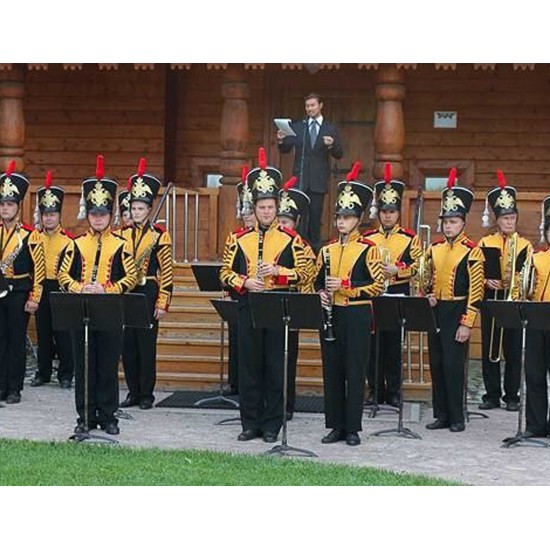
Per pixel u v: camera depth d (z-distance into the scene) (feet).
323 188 74.02
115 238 55.11
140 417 59.93
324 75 89.92
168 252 62.59
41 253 64.03
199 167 92.53
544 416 55.72
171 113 91.91
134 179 62.90
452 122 89.51
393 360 63.72
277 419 54.60
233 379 65.46
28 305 63.57
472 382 71.97
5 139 81.10
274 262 54.34
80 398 54.19
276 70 90.27
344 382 54.34
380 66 78.13
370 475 46.32
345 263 53.78
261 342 54.54
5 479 44.42
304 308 50.39
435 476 47.60
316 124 74.33
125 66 91.25
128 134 91.56
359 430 54.03
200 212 81.46
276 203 54.80
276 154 90.74
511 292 56.70
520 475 48.16
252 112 90.99
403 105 89.76
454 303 58.23
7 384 63.72
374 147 84.58
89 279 54.44
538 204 77.51
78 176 92.12
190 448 52.06
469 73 89.25
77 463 47.42
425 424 59.41
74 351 54.08
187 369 68.44
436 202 78.79
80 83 91.81
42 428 56.49
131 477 44.98
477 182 89.51
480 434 57.11
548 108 88.63
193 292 74.23
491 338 62.28
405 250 63.05
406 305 53.88
